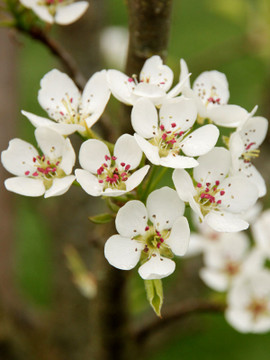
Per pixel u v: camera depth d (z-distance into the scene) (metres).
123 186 0.42
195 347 0.75
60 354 0.62
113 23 1.04
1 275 0.58
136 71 0.45
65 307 0.62
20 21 0.48
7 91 0.58
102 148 0.42
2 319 0.56
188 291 0.57
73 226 0.62
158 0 0.43
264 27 0.64
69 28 0.59
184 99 0.42
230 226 0.43
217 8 0.65
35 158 0.43
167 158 0.42
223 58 0.67
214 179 0.43
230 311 0.54
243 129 0.44
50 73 0.45
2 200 0.58
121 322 0.49
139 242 0.42
